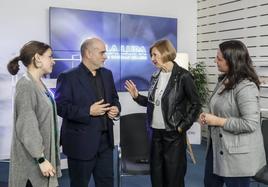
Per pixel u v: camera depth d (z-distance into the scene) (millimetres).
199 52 6168
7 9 4531
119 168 2934
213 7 5738
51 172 1891
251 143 2008
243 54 1991
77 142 2365
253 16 4930
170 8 5879
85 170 2406
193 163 4598
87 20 4977
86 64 2430
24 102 1845
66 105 2322
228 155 2033
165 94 2445
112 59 5258
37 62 1956
